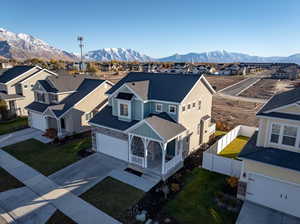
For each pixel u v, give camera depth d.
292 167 11.01
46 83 27.03
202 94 20.42
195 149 20.61
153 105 18.23
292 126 12.10
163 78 20.22
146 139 15.59
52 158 18.64
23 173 16.09
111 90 20.59
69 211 11.93
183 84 18.45
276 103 14.30
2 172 16.23
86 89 26.94
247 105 39.03
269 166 11.72
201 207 12.27
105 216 11.54
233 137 22.73
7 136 24.19
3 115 30.45
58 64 111.62
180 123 17.31
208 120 22.02
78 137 23.91
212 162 16.31
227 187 14.18
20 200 12.90
